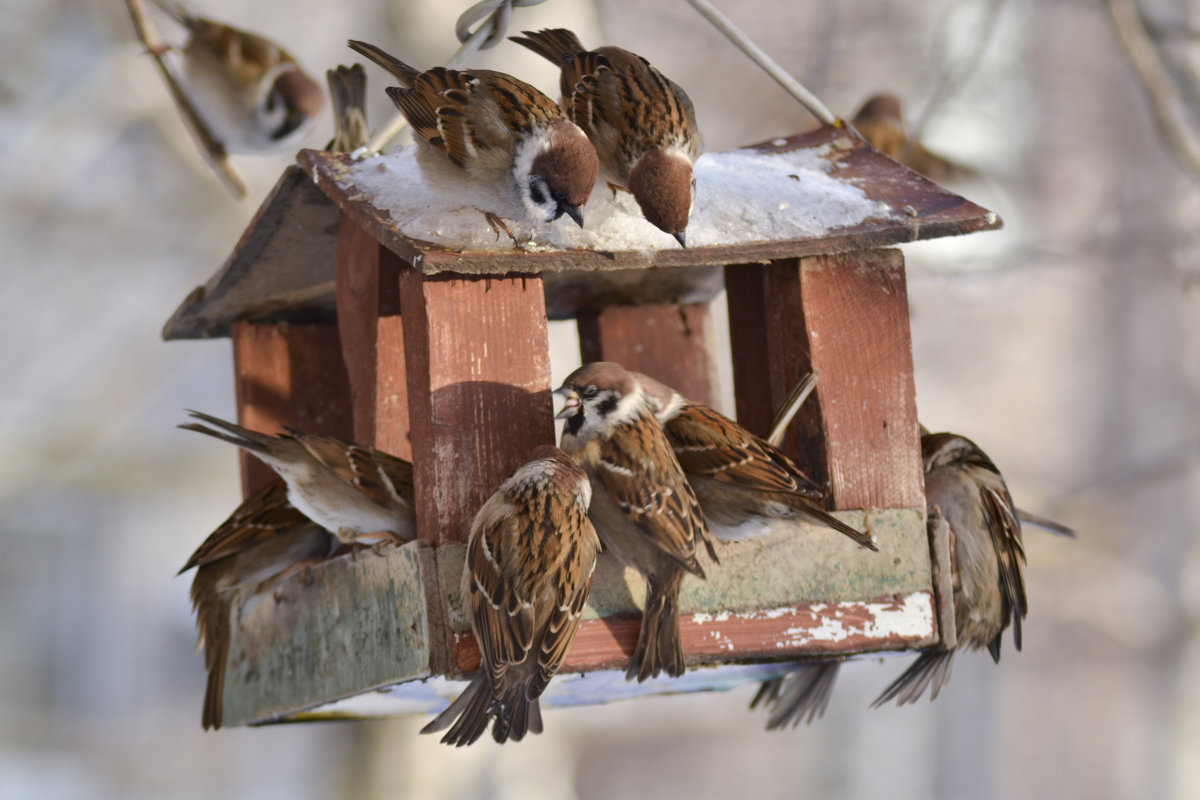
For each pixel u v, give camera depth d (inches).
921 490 259.6
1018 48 706.8
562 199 242.2
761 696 339.6
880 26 608.7
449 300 240.5
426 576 233.6
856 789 925.8
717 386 337.7
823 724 945.5
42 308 681.6
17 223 652.7
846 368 261.4
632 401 245.0
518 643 223.6
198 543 898.1
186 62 443.2
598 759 936.9
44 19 673.6
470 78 255.4
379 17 505.0
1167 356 789.2
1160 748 829.8
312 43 663.1
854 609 250.1
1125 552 807.7
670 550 233.9
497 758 509.0
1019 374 775.1
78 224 655.1
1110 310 785.6
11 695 837.8
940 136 611.5
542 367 242.8
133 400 692.7
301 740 824.9
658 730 912.9
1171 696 824.3
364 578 251.8
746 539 247.3
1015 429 769.6
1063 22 727.7
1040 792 856.9
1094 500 657.6
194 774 823.7
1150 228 516.7
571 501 232.1
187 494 706.2
